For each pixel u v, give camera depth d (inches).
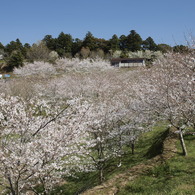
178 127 400.5
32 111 308.2
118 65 2071.9
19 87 1027.9
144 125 599.2
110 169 473.7
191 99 346.0
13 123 290.0
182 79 422.0
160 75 476.1
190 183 306.8
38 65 1839.3
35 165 267.4
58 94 1151.6
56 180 399.5
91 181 437.4
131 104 537.6
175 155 411.8
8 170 257.0
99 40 3166.8
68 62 2022.6
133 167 423.2
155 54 2256.4
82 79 1235.9
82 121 318.0
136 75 1112.2
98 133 437.7
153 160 420.8
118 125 531.5
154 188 320.2
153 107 439.2
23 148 265.0
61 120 313.3
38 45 2449.6
